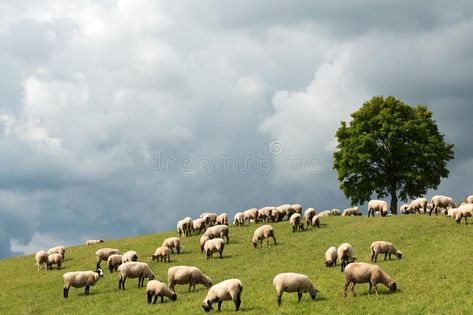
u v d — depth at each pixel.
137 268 40.19
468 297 29.52
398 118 82.31
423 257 41.88
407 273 36.72
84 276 39.53
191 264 46.62
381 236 52.38
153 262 48.84
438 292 31.11
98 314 33.44
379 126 83.94
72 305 36.53
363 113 85.12
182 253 52.25
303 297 33.06
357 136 84.06
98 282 43.09
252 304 32.53
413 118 84.25
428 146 80.75
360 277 31.95
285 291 31.75
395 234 52.72
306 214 60.97
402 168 81.81
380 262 41.62
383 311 28.34
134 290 39.31
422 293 31.19
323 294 33.22
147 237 67.56
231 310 31.31
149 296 35.00
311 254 47.50
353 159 83.00
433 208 65.44
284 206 66.69
